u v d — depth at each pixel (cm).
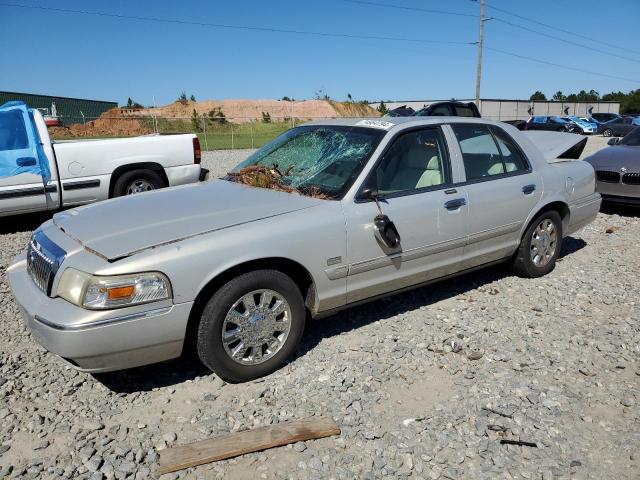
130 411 331
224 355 343
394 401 338
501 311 471
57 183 789
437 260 445
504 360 387
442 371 373
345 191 394
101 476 275
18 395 348
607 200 855
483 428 311
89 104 4406
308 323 448
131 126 3706
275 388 352
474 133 484
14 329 444
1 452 294
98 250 324
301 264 364
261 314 355
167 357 333
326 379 362
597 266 598
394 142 423
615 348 407
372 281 406
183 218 361
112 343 309
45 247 353
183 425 317
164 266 316
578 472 278
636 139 944
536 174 520
